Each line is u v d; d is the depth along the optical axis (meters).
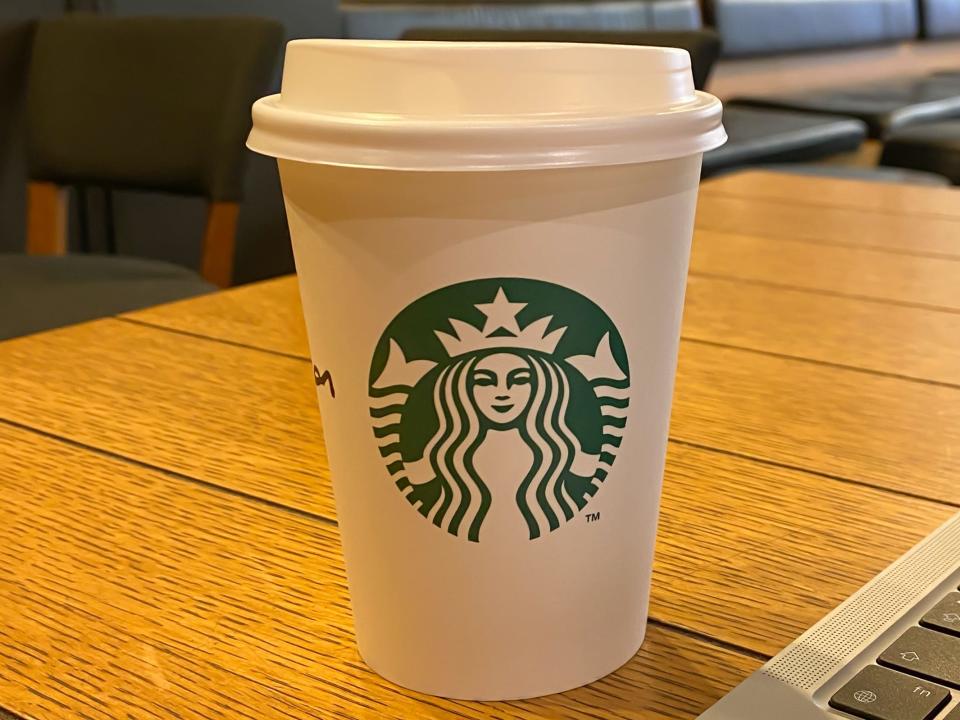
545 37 1.54
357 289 0.37
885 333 0.86
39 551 0.52
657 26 3.42
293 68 0.37
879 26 4.43
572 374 0.37
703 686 0.41
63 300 1.29
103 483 0.60
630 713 0.40
